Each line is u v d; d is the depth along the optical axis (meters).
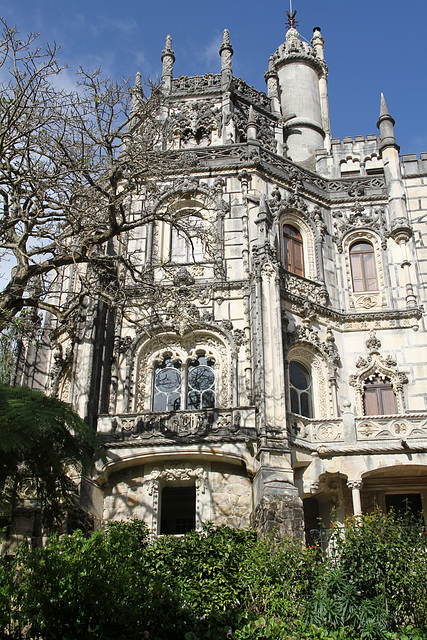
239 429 26.34
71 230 25.64
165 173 29.14
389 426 26.84
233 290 31.06
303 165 42.69
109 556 16.45
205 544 20.58
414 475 27.30
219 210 33.03
